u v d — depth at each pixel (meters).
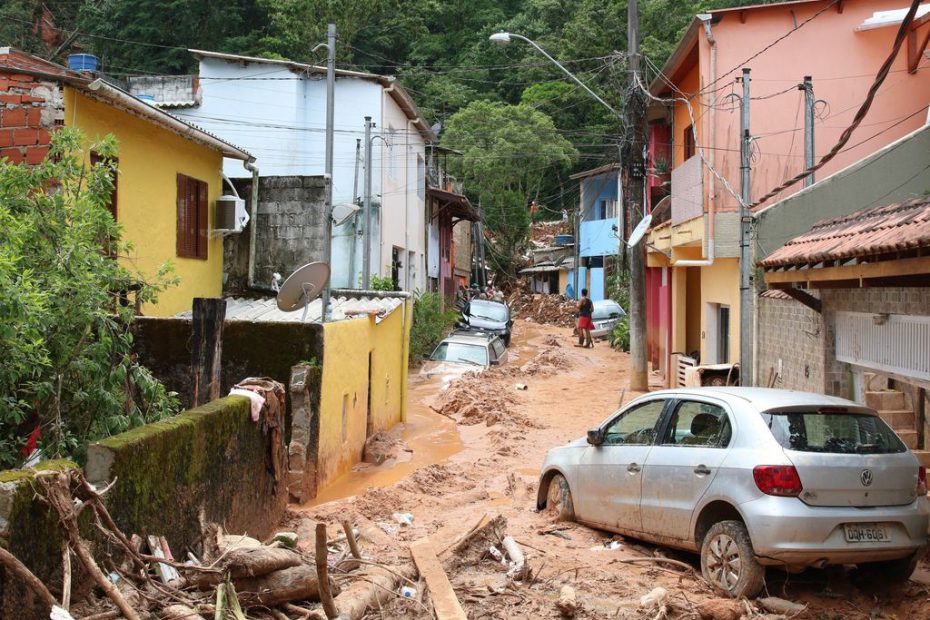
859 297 9.30
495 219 54.47
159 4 36.53
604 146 46.34
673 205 18.20
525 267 59.28
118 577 4.45
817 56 15.73
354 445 12.02
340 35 38.78
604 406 17.80
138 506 4.80
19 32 35.19
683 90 19.12
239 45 36.69
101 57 36.44
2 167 7.39
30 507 3.86
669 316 22.62
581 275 48.81
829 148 15.78
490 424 15.23
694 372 15.47
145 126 12.20
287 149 24.16
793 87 15.05
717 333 18.41
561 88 48.78
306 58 36.72
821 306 10.17
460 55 49.38
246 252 16.25
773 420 6.46
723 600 5.91
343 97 23.94
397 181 26.27
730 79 15.71
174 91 25.84
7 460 6.37
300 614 4.95
